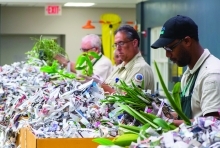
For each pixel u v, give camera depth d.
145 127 2.09
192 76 2.75
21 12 13.29
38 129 2.57
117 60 4.73
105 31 11.84
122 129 2.28
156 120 2.12
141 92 2.73
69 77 3.48
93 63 4.78
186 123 2.10
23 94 3.46
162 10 9.45
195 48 2.70
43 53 5.08
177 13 8.48
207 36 7.03
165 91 2.33
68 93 2.96
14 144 3.22
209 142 1.77
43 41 5.17
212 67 2.64
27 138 2.66
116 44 3.76
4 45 13.77
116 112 2.62
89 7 13.41
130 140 2.00
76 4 12.05
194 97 2.71
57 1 11.18
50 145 2.32
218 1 6.62
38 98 3.12
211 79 2.60
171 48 2.70
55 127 2.56
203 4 7.18
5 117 3.45
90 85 3.03
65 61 5.13
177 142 1.74
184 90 2.79
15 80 3.92
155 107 2.62
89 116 2.69
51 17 13.45
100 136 2.39
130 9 13.48
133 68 3.68
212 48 6.85
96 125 2.59
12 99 3.56
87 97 2.93
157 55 10.12
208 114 2.58
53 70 3.77
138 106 2.68
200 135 1.81
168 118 2.50
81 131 2.46
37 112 2.89
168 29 2.69
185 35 2.67
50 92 3.10
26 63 4.87
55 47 5.18
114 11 13.46
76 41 13.57
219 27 6.60
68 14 13.48
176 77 8.64
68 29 13.52
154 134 1.94
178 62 2.73
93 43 4.82
